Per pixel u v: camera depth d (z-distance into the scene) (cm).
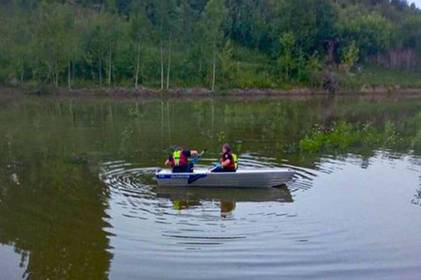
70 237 1155
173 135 2592
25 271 991
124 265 1017
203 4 8275
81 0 7981
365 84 7031
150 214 1314
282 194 1506
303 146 2181
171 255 1064
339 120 3394
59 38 5547
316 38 7512
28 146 2230
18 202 1396
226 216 1305
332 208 1381
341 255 1073
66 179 1641
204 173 1546
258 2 8319
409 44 8475
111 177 1669
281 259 1048
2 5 6444
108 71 5888
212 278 966
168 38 6169
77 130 2748
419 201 1452
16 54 5641
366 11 9719
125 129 2805
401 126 3045
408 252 1092
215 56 6328
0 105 4281
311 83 6750
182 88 5969
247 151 2150
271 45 7606
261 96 6028
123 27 6031
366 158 2016
